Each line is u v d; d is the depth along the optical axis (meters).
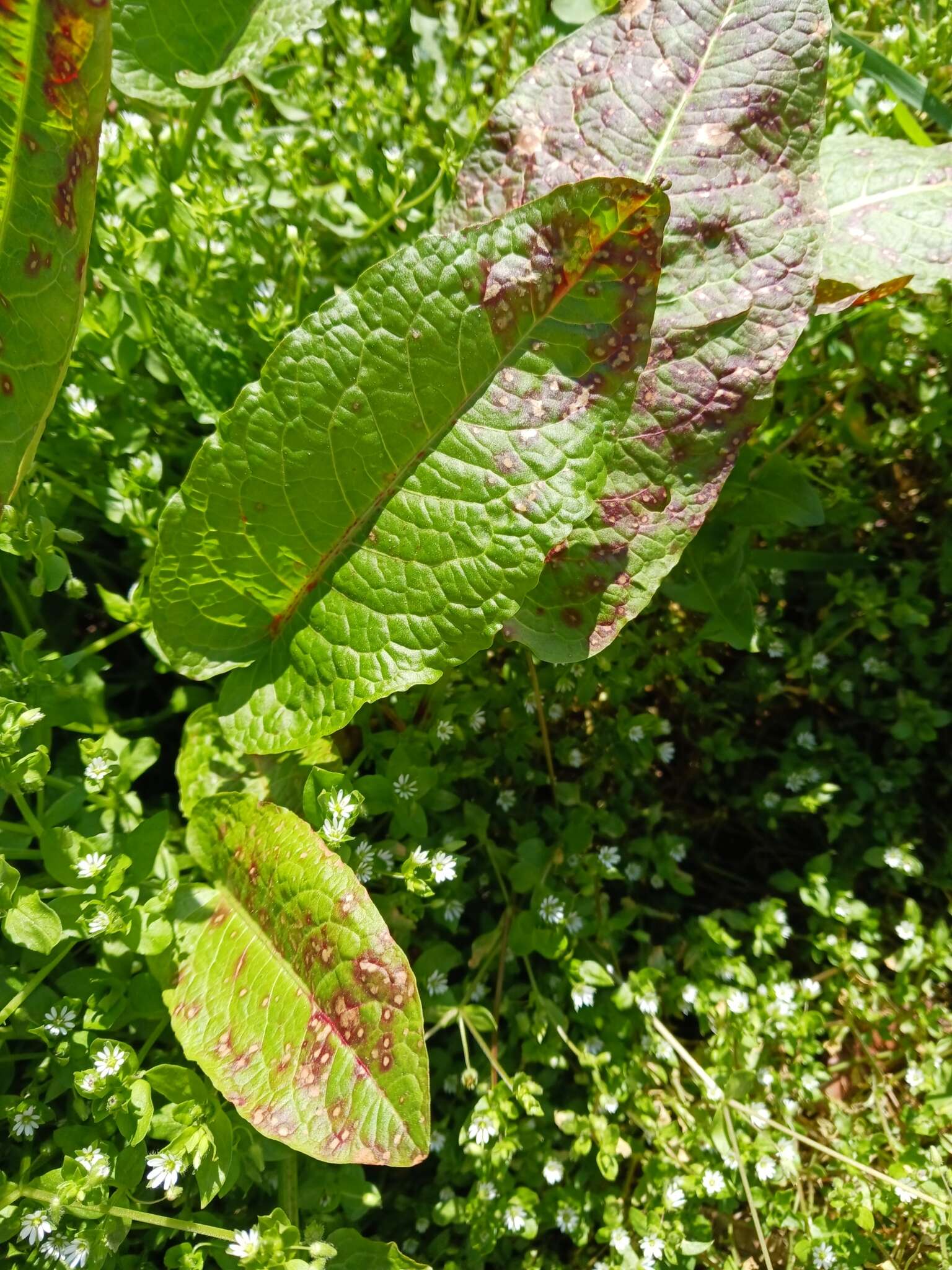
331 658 0.24
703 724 0.35
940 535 0.36
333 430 0.22
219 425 0.23
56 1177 0.21
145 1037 0.26
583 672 0.30
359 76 0.34
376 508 0.23
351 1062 0.20
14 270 0.20
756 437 0.33
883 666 0.33
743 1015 0.29
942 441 0.35
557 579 0.26
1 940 0.24
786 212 0.26
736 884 0.36
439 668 0.23
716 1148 0.28
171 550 0.24
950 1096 0.29
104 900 0.22
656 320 0.26
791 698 0.36
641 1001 0.28
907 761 0.33
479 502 0.22
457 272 0.21
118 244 0.28
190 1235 0.24
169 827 0.28
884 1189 0.27
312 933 0.22
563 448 0.22
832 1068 0.32
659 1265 0.27
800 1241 0.27
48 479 0.29
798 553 0.34
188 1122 0.22
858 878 0.35
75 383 0.28
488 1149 0.27
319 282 0.32
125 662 0.34
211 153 0.32
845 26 0.36
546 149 0.27
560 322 0.21
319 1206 0.25
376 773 0.27
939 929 0.30
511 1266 0.28
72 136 0.19
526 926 0.28
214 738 0.28
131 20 0.29
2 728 0.22
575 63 0.27
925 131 0.37
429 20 0.36
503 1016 0.29
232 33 0.29
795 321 0.25
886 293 0.28
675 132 0.26
